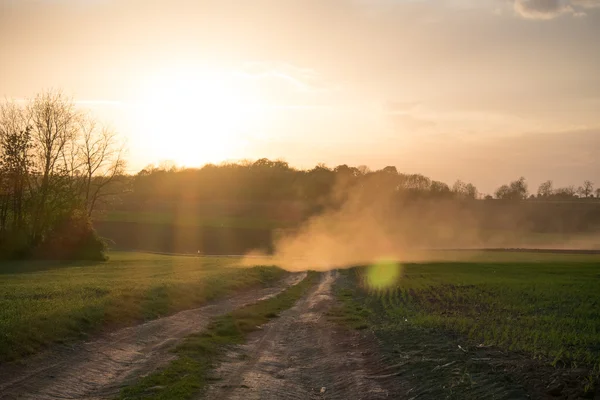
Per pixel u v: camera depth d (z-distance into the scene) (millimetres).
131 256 80688
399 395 12586
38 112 66500
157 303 26203
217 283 37969
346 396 13148
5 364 13781
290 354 19047
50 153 66938
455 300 32281
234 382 14156
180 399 11961
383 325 23641
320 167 185000
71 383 13211
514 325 20656
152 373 14461
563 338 17047
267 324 26172
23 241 64000
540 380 11773
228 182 180500
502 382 11852
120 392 12531
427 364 14492
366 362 16469
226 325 23734
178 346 18172
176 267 56438
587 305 27281
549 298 31266
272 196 171125
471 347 15984
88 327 18906
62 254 66500
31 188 65875
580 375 12039
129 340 18719
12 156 62469
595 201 178750
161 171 183500
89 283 31234
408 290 39719
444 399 11539
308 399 13148
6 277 37656
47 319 17922
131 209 150750
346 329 23938
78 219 67875
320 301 37281
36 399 11742
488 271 59406
